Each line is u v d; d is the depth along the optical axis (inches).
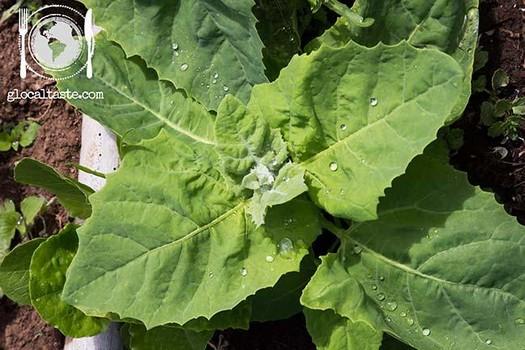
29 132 25.1
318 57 19.3
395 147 19.2
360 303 19.9
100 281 19.5
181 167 20.5
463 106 21.1
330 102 19.7
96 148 23.8
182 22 21.3
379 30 21.7
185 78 21.5
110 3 21.4
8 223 24.4
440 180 20.5
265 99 20.2
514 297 20.2
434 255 20.4
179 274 19.9
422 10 21.4
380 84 19.2
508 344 20.2
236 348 23.6
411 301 20.6
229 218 20.5
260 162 20.4
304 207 20.6
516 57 23.5
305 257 22.1
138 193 20.0
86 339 22.9
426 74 18.7
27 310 24.3
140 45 21.4
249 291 20.0
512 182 23.3
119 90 22.0
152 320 19.6
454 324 20.4
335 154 20.0
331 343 20.6
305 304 19.5
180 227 20.1
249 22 20.7
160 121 21.8
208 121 21.7
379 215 20.7
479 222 20.2
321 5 23.1
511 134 23.2
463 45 21.6
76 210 22.7
